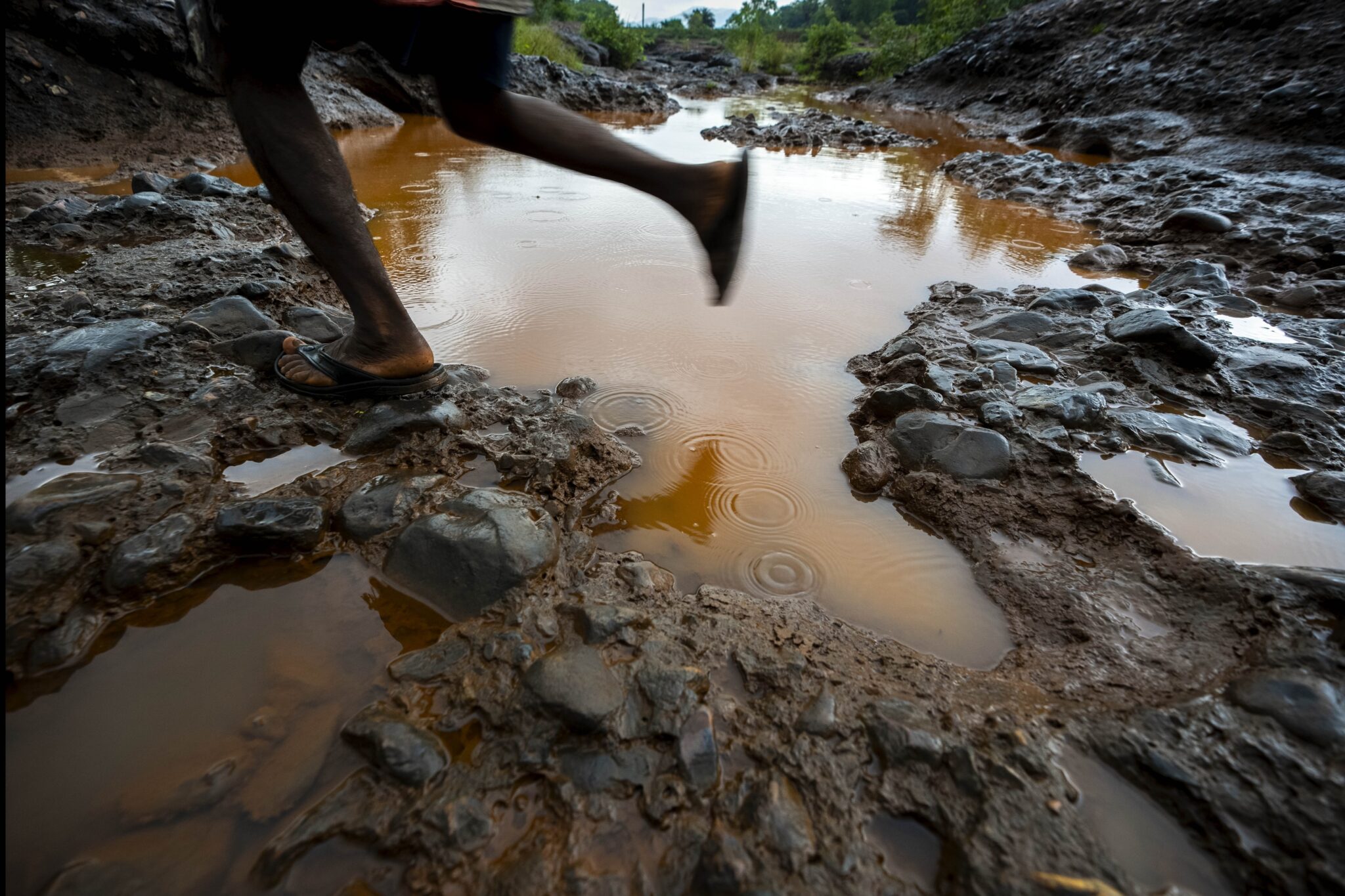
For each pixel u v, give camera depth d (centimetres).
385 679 124
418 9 152
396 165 579
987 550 166
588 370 244
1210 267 343
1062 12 1127
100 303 252
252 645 130
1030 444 197
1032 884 92
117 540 146
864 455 196
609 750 110
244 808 102
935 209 506
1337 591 143
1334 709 113
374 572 149
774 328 285
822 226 440
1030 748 110
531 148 182
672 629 135
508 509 158
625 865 96
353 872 95
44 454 170
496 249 366
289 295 273
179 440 181
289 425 191
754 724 117
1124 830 100
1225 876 94
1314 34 696
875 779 107
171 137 578
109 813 101
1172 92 787
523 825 101
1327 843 96
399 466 183
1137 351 252
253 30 154
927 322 287
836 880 94
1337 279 344
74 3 525
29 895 91
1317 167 564
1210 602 146
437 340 261
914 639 141
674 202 181
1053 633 142
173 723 115
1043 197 550
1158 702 121
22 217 358
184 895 92
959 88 1270
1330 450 205
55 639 125
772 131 883
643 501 180
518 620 134
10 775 106
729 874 93
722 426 214
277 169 169
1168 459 200
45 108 521
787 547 166
